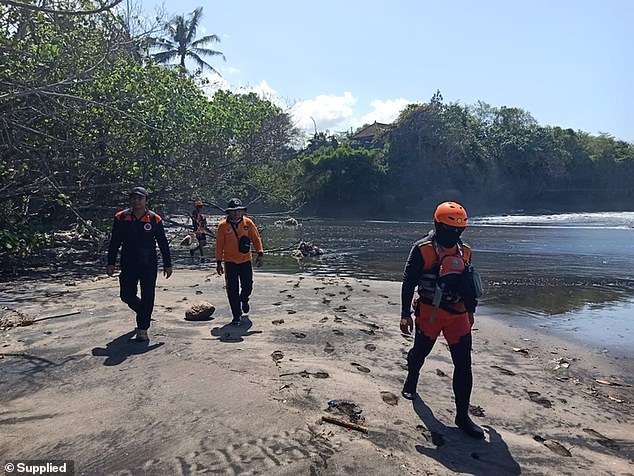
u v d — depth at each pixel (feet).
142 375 16.75
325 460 11.37
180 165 61.31
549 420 15.89
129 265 20.81
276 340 21.94
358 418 13.91
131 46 52.54
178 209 73.82
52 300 29.94
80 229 58.59
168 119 56.85
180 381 15.94
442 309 14.43
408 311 14.94
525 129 237.45
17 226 44.73
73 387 16.01
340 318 27.45
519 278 48.57
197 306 25.79
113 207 56.75
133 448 11.98
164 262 21.80
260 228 83.76
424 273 14.75
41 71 44.52
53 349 19.94
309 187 189.26
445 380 18.25
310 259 63.16
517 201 231.09
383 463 11.43
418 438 13.33
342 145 205.87
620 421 16.38
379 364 19.74
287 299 32.53
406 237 99.04
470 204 209.26
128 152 54.24
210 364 17.49
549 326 29.78
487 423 15.14
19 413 14.12
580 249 75.56
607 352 24.63
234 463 11.23
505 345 25.30
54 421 13.55
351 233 109.19
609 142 267.80
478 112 247.09
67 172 50.06
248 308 26.99
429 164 198.80
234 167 71.92
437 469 11.75
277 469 10.98
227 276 24.67
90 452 11.85
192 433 12.55
